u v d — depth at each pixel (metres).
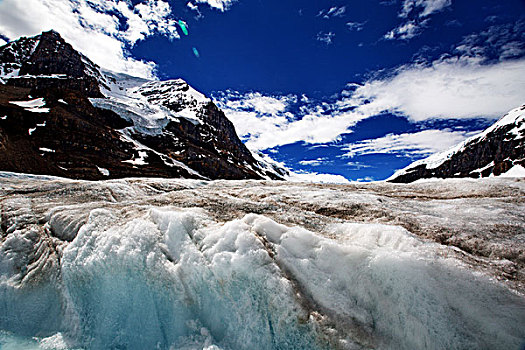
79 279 3.98
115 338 3.45
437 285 2.63
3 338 3.76
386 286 2.77
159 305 3.42
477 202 5.47
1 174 11.27
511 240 3.47
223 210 5.05
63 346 3.54
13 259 4.48
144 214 4.62
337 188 8.09
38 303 4.03
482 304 2.46
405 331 2.52
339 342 2.54
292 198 6.23
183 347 3.04
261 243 3.31
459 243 3.56
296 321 2.74
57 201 6.71
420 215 4.66
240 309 3.02
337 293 2.88
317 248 3.25
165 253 3.71
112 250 3.86
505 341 2.26
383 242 3.30
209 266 3.31
